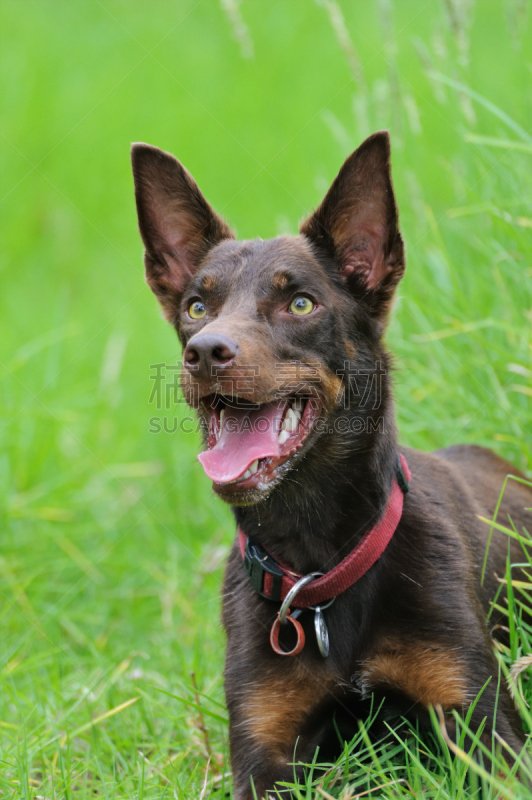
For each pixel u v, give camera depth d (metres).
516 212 5.75
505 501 5.11
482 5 12.54
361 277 4.51
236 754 4.11
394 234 4.41
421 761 4.10
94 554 6.88
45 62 15.34
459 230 6.66
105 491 7.53
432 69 6.25
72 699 5.07
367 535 4.04
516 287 5.84
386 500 4.12
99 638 6.13
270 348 4.04
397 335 6.40
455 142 6.93
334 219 4.50
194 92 14.42
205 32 15.85
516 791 3.31
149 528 7.16
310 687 4.12
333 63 13.69
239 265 4.39
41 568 6.50
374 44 13.34
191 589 6.27
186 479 7.42
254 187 12.02
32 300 11.77
